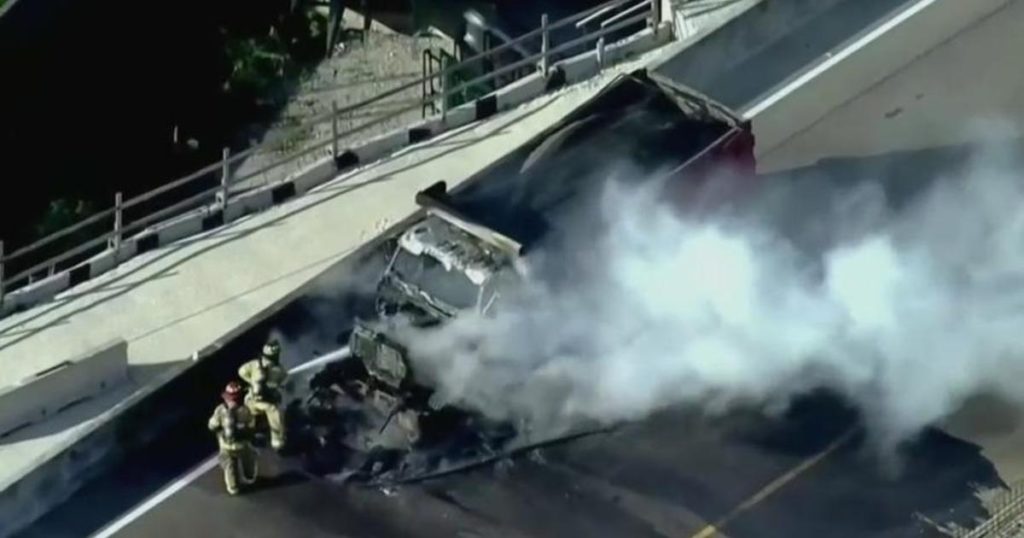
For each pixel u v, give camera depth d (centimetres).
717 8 13012
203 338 11594
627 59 13050
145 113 16012
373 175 12488
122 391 11269
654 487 10506
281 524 10325
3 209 15338
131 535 10331
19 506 10431
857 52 12638
